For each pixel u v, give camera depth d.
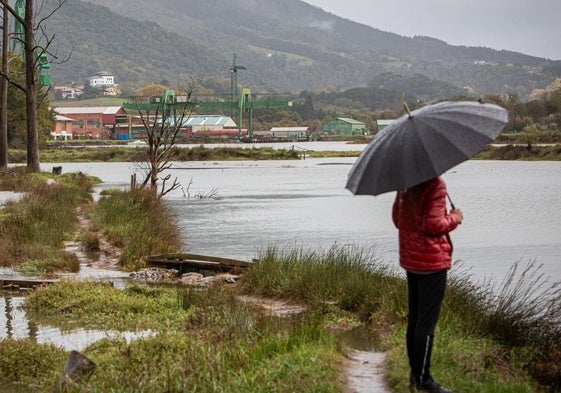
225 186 52.19
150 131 29.86
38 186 33.94
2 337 10.93
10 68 88.75
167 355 8.58
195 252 21.45
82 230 23.06
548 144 112.44
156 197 28.27
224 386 7.15
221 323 10.68
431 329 6.97
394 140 6.82
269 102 161.50
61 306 12.81
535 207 36.31
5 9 45.44
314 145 163.62
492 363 8.48
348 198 42.44
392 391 7.21
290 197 43.09
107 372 8.09
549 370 8.55
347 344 9.95
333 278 13.70
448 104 7.04
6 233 20.00
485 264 19.33
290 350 8.37
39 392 8.31
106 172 68.94
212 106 163.00
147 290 13.76
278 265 14.76
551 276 17.19
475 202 39.28
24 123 92.69
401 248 7.02
